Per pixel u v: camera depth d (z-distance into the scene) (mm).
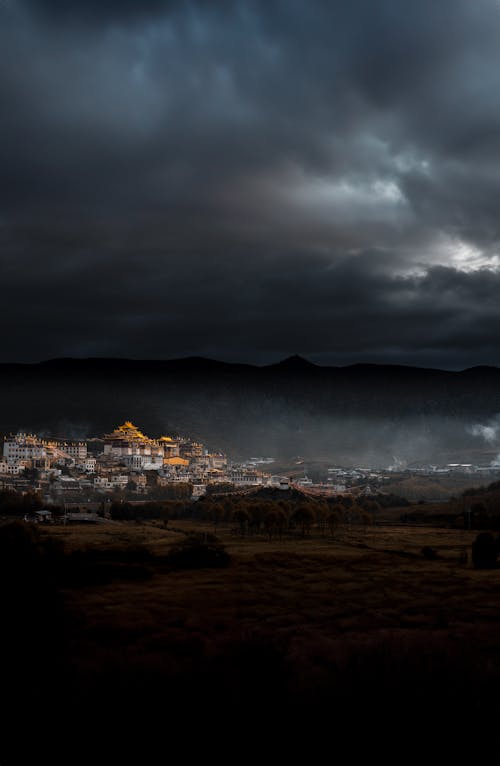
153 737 30656
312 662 44312
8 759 29344
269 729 30969
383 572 108812
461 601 79562
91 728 31453
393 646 43719
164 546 157875
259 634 55156
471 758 28250
